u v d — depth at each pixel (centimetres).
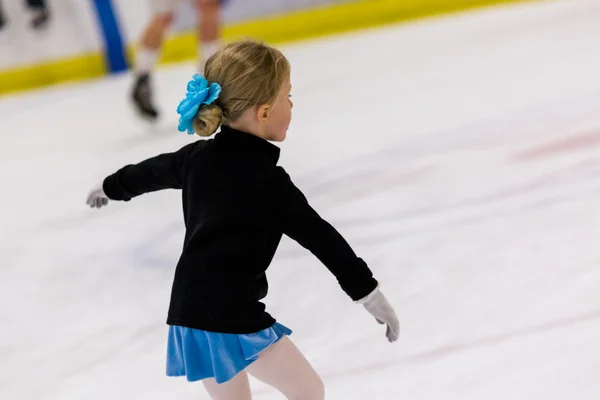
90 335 854
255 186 495
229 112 509
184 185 532
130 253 1080
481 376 691
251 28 2711
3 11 2445
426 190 1197
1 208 1370
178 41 2656
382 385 694
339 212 1145
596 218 1013
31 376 784
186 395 718
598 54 2016
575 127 1426
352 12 2798
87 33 2573
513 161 1284
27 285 1015
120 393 733
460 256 948
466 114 1622
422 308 827
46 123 2038
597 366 684
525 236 985
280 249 1012
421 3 2836
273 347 519
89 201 615
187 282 503
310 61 2386
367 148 1461
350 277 496
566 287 838
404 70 2119
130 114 2022
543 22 2522
